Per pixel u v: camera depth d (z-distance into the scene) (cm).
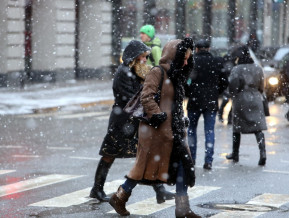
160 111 1238
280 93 3878
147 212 1339
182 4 5616
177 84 1258
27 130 2733
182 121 1263
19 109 3494
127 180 1289
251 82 1936
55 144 2339
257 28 6050
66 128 2797
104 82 5419
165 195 1404
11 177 1736
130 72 1402
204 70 1856
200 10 5616
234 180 1680
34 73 5175
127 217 1300
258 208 1372
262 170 1827
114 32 5872
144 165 1262
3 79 4722
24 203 1428
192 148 1880
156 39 2080
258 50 4556
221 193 1520
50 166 1900
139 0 5731
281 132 2603
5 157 2066
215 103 1872
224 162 1962
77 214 1329
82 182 1659
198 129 2733
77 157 2059
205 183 1639
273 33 6444
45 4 5219
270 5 6288
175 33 5622
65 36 5344
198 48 1889
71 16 5397
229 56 2897
